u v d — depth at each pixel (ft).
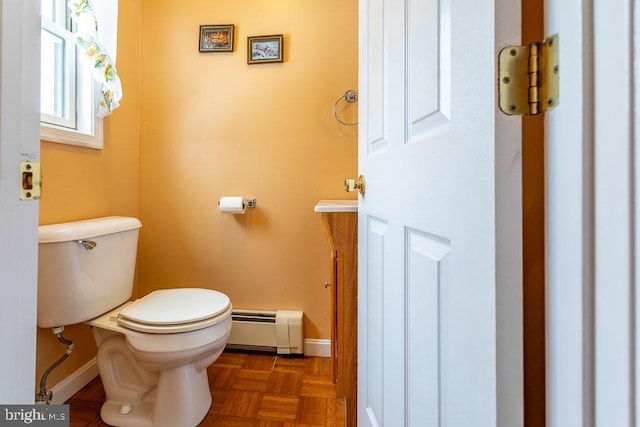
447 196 1.46
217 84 5.75
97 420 4.00
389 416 2.38
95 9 4.58
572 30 0.99
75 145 4.45
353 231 3.75
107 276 4.20
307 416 4.11
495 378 1.15
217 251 5.81
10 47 1.75
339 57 5.58
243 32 5.69
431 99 1.62
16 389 1.82
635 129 0.87
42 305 3.67
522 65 1.12
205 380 4.25
